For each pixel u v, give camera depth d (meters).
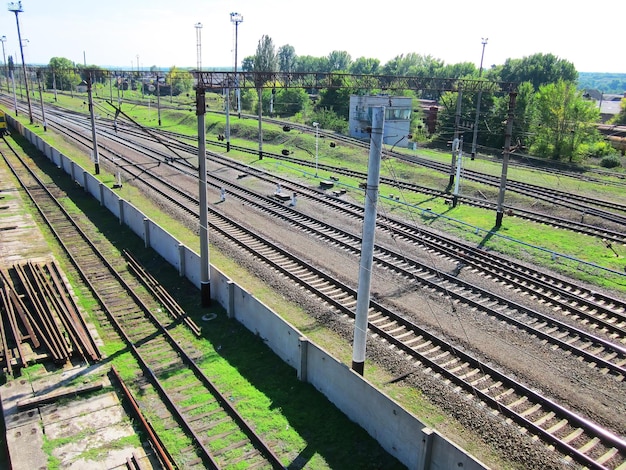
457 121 34.59
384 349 14.95
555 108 52.44
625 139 61.66
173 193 32.88
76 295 19.27
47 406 12.92
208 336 16.33
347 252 22.86
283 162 42.88
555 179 39.69
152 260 22.61
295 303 18.06
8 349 15.30
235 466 10.89
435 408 12.52
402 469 10.68
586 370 14.12
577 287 19.66
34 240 24.89
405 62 133.62
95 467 10.88
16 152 46.50
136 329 16.94
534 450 11.02
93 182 31.98
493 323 16.61
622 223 27.73
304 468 10.79
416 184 37.12
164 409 12.85
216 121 64.44
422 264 21.17
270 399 13.06
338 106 69.06
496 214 27.20
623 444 11.27
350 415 12.24
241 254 22.48
